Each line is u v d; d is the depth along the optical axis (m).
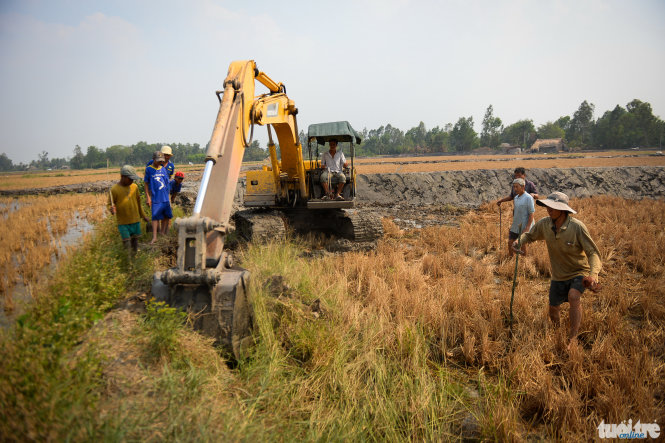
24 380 2.13
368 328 4.52
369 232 8.78
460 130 148.75
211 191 4.29
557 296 4.48
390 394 3.47
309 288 5.31
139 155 177.88
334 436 2.96
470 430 3.20
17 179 51.91
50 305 3.22
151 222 7.07
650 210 14.16
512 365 3.89
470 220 14.02
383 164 52.91
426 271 7.47
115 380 2.68
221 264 3.94
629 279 6.79
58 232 10.52
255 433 2.66
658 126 134.38
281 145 8.54
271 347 3.83
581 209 14.60
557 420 3.20
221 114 4.68
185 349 3.21
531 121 156.75
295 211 9.84
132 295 4.26
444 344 4.33
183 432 2.34
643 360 3.85
